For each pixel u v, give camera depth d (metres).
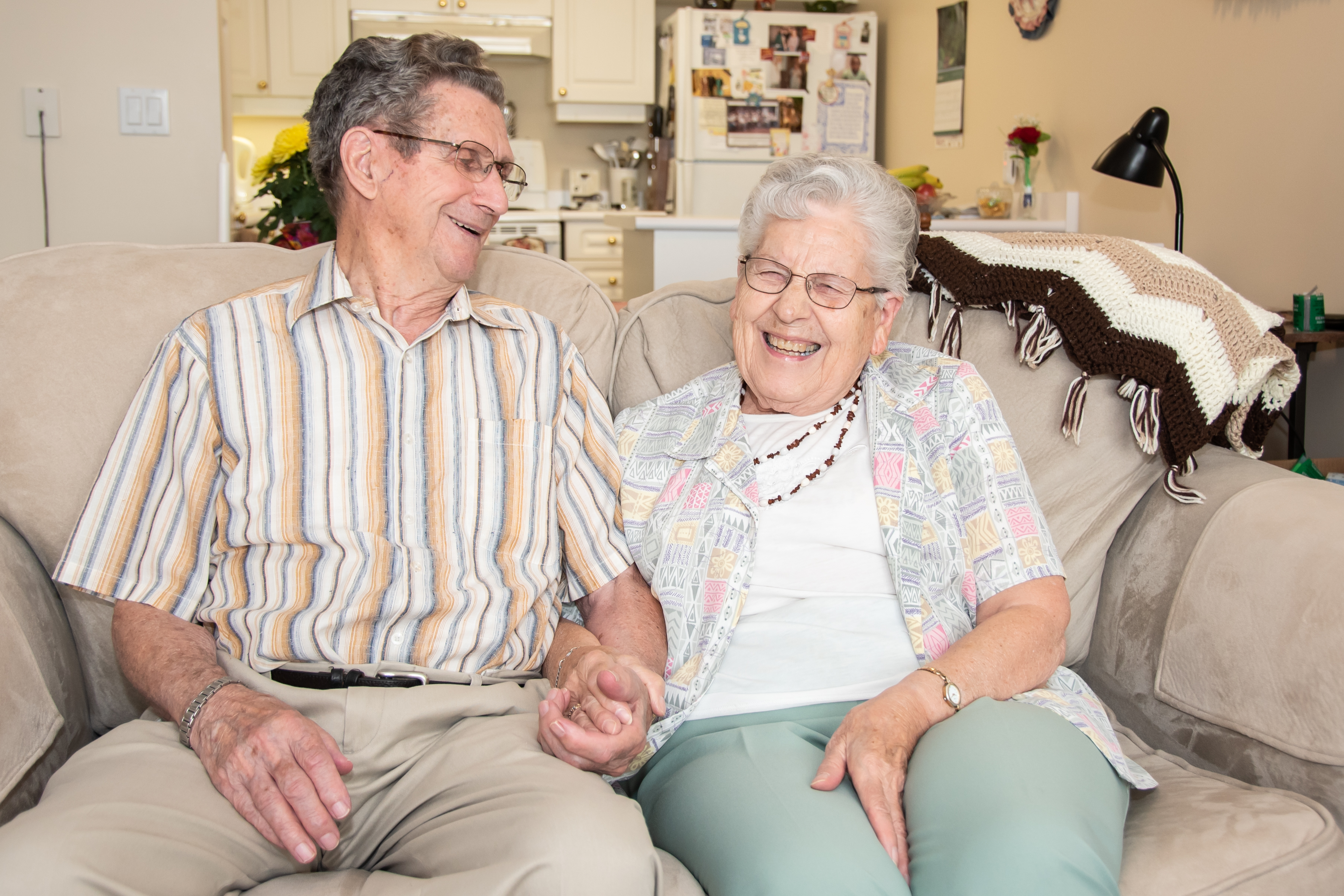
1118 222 3.26
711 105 4.50
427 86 1.12
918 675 1.02
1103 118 3.30
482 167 1.16
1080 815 0.86
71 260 1.25
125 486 1.09
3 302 1.20
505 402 1.19
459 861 0.89
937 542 1.16
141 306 1.23
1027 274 1.38
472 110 1.14
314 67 4.72
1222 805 0.99
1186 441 1.25
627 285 3.50
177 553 1.10
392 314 1.19
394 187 1.13
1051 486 1.32
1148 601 1.22
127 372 1.20
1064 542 1.30
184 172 2.66
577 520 1.23
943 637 1.12
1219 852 0.91
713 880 0.91
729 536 1.19
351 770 0.93
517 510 1.18
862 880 0.85
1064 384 1.34
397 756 1.01
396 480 1.13
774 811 0.92
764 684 1.12
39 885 0.76
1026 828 0.84
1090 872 0.82
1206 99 2.88
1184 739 1.15
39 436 1.16
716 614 1.16
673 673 1.16
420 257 1.16
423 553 1.11
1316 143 2.53
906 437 1.20
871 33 4.60
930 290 1.48
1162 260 1.36
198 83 2.63
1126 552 1.28
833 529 1.18
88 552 1.06
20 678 0.99
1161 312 1.29
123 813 0.84
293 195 2.07
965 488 1.17
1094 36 3.32
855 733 0.97
